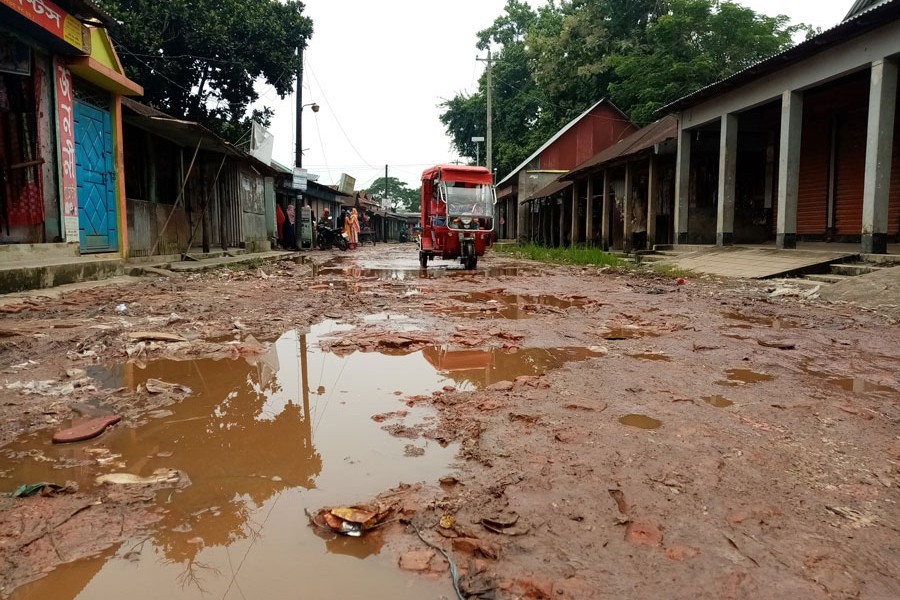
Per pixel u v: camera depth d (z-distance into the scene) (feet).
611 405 11.11
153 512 6.93
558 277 40.47
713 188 55.16
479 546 6.13
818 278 30.32
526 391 12.03
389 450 8.85
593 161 79.15
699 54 74.79
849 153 42.14
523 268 49.83
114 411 10.55
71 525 6.56
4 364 13.47
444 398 11.50
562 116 113.70
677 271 39.55
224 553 6.07
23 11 24.00
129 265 33.86
